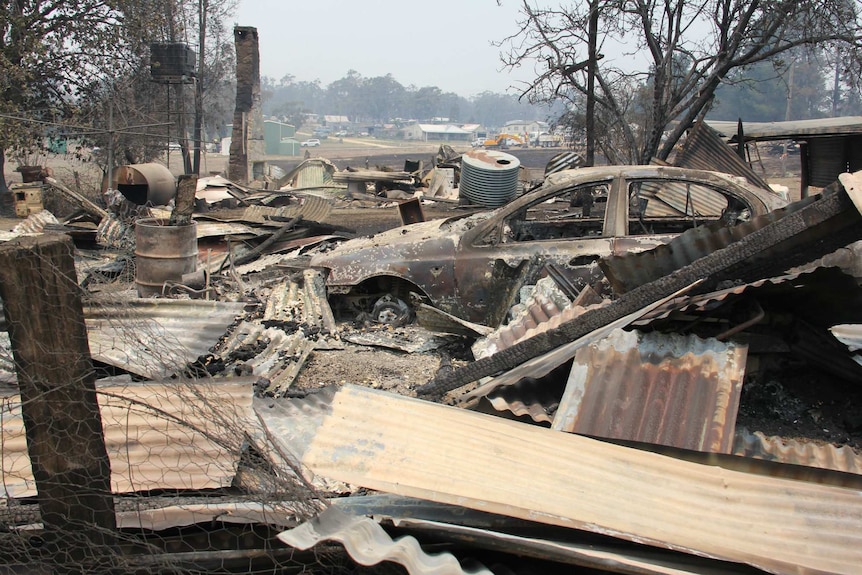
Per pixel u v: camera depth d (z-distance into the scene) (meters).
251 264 10.91
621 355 4.14
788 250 4.08
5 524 3.13
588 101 15.91
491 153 16.27
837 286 4.05
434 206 21.02
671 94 15.97
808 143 15.50
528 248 7.25
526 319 6.18
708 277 4.25
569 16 15.53
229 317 5.91
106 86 23.64
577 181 7.36
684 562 2.96
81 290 2.96
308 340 7.09
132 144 23.28
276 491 3.22
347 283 7.76
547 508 3.00
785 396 4.38
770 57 15.38
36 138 22.28
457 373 4.82
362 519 3.03
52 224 12.48
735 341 4.34
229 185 22.41
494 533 2.95
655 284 4.37
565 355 4.36
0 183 24.11
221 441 3.34
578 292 6.32
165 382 3.92
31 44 21.23
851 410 4.23
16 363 2.85
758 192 7.28
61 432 2.89
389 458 3.30
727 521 3.05
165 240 8.14
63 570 2.98
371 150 84.81
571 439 3.47
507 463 3.27
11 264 2.75
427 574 2.69
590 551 2.91
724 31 15.23
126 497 3.18
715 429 3.75
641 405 3.91
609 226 7.21
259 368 6.14
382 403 3.68
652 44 15.62
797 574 2.79
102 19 23.20
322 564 3.10
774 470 3.64
